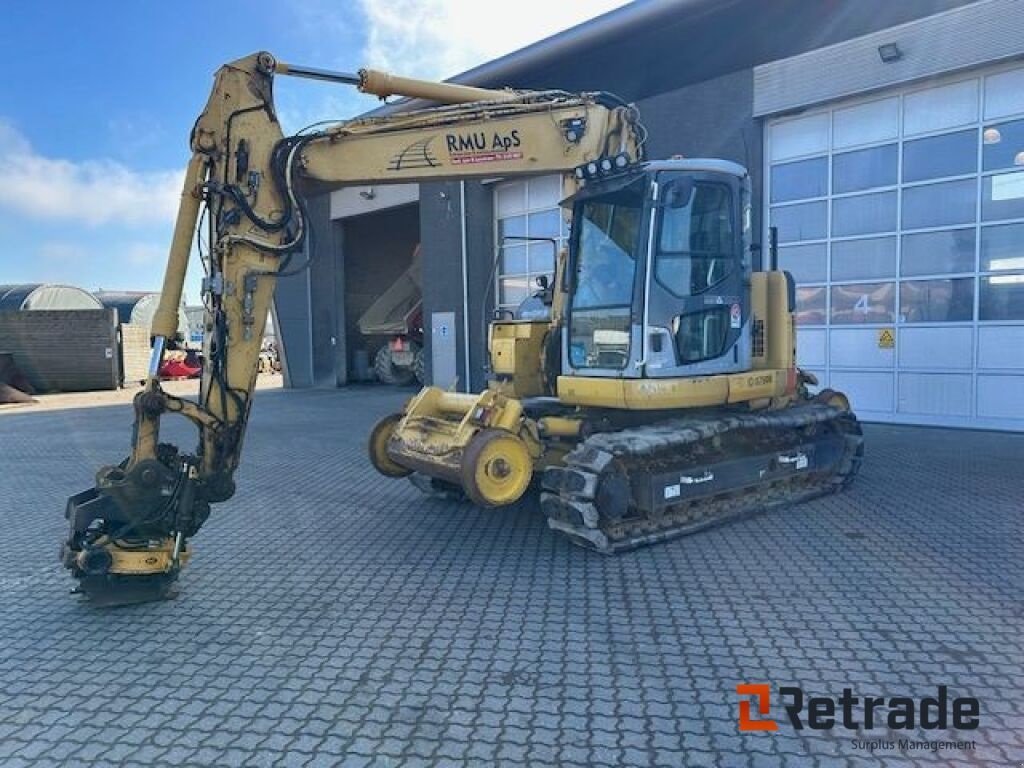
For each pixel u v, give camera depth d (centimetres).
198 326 2775
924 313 1018
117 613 448
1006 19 904
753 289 650
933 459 820
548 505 545
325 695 344
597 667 364
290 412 1527
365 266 2289
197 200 478
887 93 1026
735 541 556
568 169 600
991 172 952
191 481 459
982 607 422
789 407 674
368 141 541
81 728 320
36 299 2798
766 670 356
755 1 1105
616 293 576
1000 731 301
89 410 1711
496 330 714
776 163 1140
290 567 527
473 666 369
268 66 489
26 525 658
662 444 541
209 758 295
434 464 580
